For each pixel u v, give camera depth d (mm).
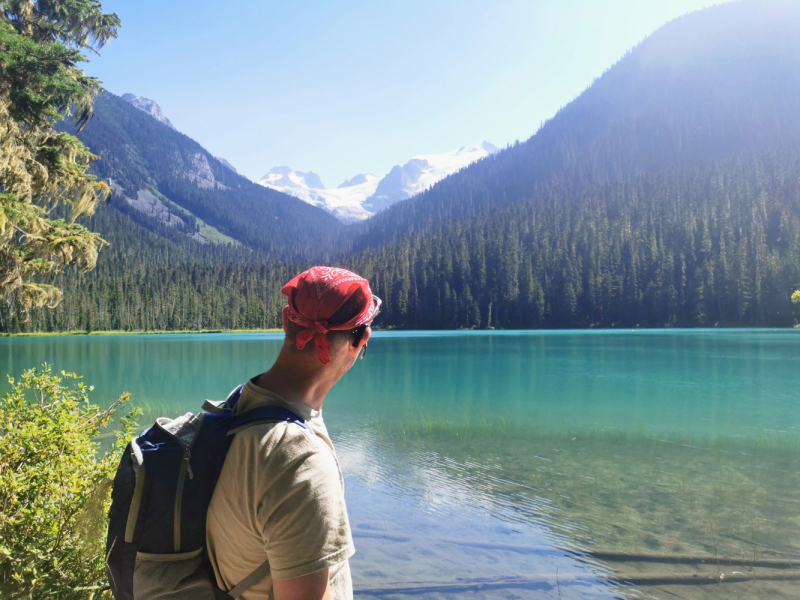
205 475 1086
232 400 1304
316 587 1010
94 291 115188
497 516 7297
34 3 11266
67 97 10016
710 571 5668
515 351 41969
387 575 5504
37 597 2682
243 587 1091
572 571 5652
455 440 12156
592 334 76000
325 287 1201
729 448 11484
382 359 35312
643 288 106250
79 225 10164
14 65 9242
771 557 6008
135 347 53438
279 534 1021
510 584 5344
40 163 10195
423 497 8070
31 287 10156
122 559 1098
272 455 1058
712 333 71875
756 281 91812
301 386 1234
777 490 8469
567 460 10414
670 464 10133
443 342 58625
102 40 11867
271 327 126250
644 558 5992
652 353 37969
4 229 8242
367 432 12992
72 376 3836
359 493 8266
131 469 1118
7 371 26312
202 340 73688
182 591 1075
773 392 19516
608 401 17766
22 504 3033
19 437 3262
